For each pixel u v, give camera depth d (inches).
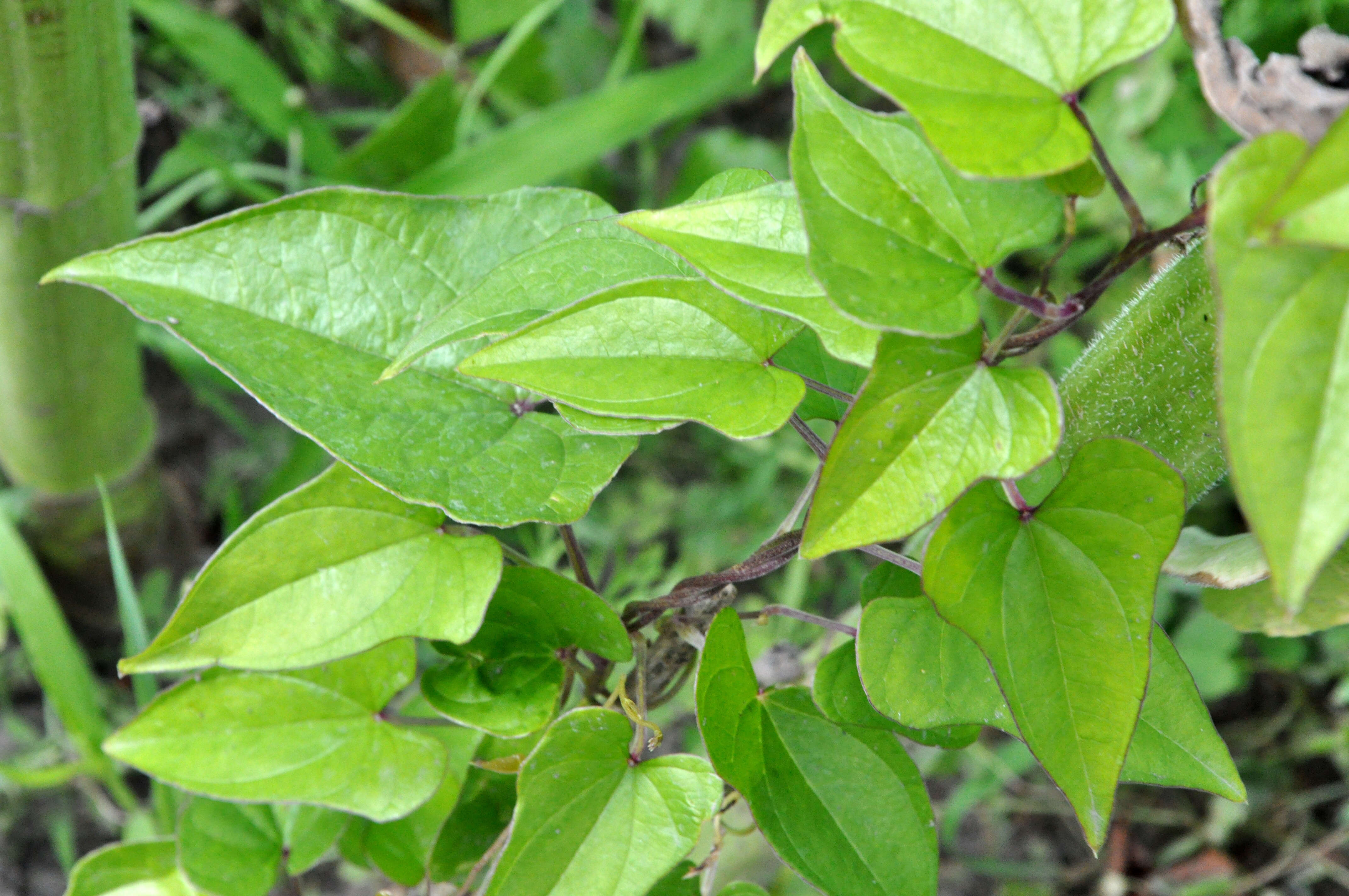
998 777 39.2
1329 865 40.0
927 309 18.7
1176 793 42.8
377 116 51.1
